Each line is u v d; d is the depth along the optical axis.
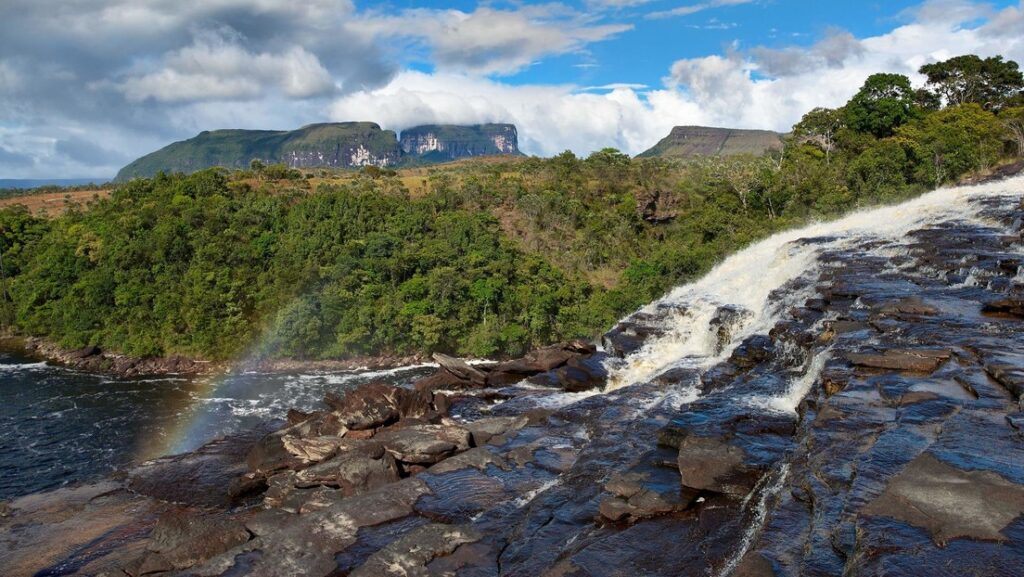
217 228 86.31
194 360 73.12
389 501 20.31
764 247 49.06
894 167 71.94
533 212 101.50
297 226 88.69
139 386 64.44
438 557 16.52
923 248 34.09
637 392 27.31
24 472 42.34
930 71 93.00
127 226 86.94
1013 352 18.70
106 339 76.06
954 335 21.03
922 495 11.35
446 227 91.94
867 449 14.23
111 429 50.75
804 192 79.62
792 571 11.42
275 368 71.81
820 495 13.04
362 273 78.75
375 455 24.86
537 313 77.19
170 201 96.19
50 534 24.53
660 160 136.12
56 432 49.88
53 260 84.69
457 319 77.69
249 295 75.75
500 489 20.86
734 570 11.81
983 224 39.75
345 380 67.12
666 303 39.25
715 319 33.59
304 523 19.30
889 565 9.59
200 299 74.00
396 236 87.56
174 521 21.44
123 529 24.77
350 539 18.55
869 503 11.47
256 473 27.55
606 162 123.88
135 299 76.75
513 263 85.38
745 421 19.52
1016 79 89.06
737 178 88.44
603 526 16.27
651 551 14.49
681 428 19.44
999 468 11.88
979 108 77.75
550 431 25.31
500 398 33.16
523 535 16.89
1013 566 9.29
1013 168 63.38
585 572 13.88
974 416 14.57
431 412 31.00
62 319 79.25
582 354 38.00
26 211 107.88
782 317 29.59
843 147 88.38
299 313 72.56
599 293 83.06
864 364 19.77
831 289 29.45
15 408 56.19
